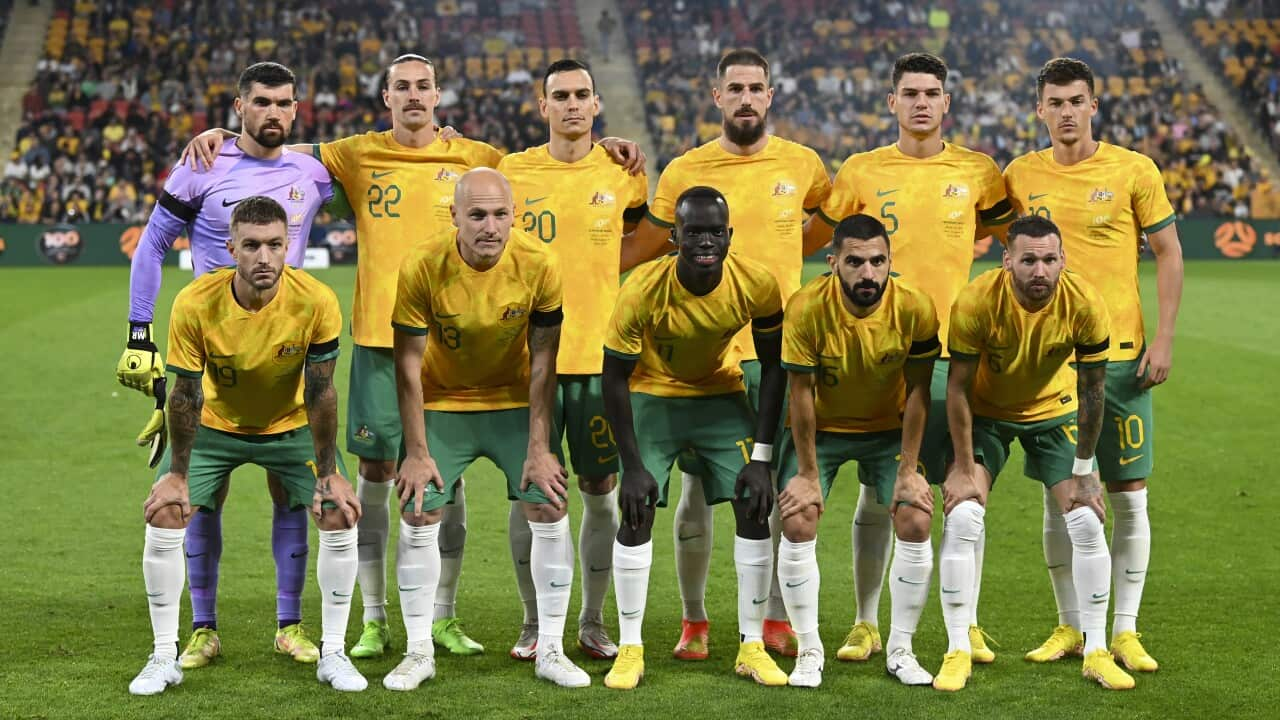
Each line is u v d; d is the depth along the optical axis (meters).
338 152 5.62
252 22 33.22
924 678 4.82
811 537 4.89
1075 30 35.50
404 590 4.89
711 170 5.64
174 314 4.75
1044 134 32.12
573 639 5.55
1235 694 4.66
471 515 7.76
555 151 5.59
